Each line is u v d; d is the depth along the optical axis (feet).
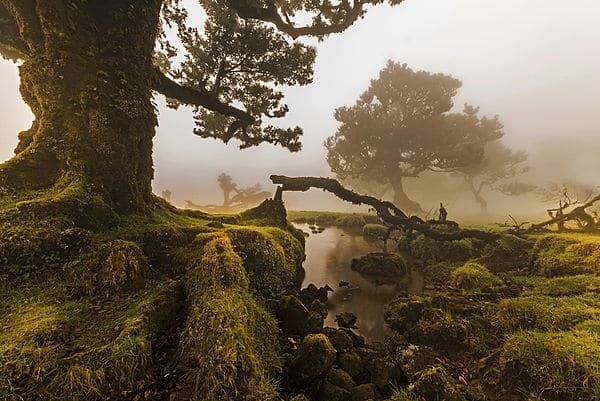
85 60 27.25
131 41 30.22
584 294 24.45
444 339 22.02
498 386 16.38
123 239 23.06
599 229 52.47
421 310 26.35
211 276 19.40
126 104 28.04
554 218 57.21
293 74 56.90
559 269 32.68
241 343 14.48
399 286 38.47
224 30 49.62
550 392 14.43
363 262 47.16
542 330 20.25
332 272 45.65
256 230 34.04
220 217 47.83
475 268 36.94
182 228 29.19
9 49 40.73
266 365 15.60
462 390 15.40
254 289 25.07
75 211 22.58
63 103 26.81
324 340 17.06
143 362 13.66
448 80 151.02
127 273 19.49
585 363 14.49
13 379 11.04
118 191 27.94
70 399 11.07
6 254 18.13
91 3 28.66
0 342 12.68
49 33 26.22
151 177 35.09
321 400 15.48
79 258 19.85
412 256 57.67
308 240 77.36
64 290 17.87
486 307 26.09
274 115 62.90
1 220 19.77
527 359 16.07
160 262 23.86
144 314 15.76
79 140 26.35
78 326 15.01
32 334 13.20
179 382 13.65
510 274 37.65
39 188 25.64
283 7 57.57
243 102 60.70
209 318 15.33
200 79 50.52
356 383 17.07
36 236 19.35
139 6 30.96
